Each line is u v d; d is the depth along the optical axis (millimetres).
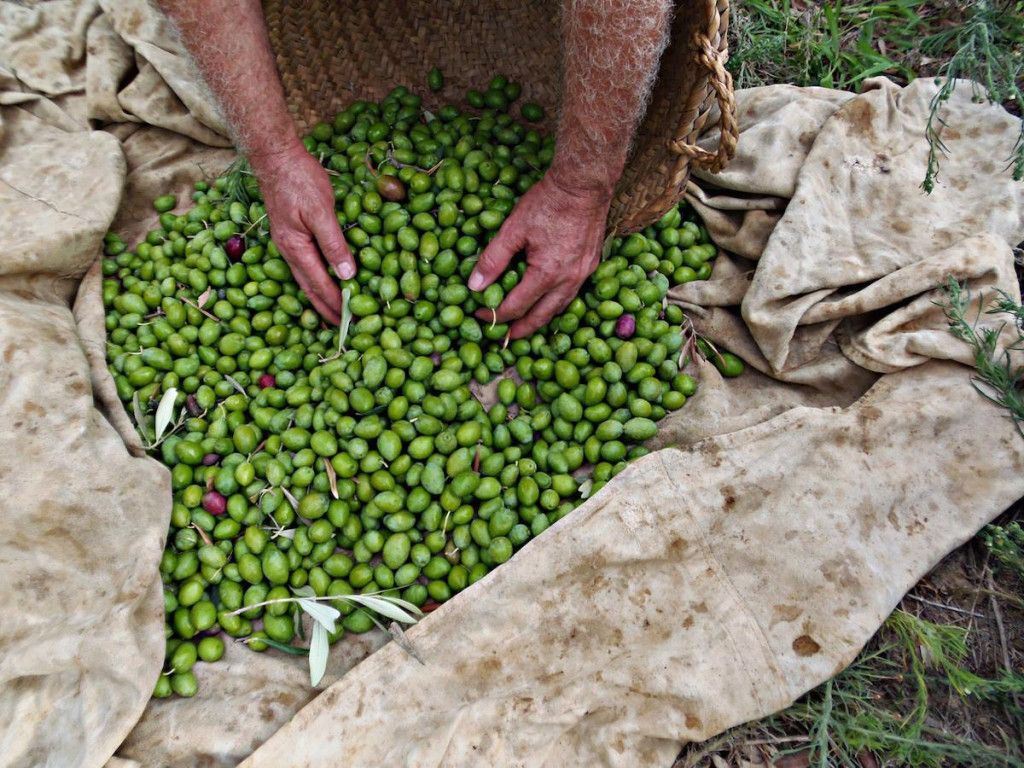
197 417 947
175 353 965
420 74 1123
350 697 785
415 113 1072
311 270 918
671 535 835
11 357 833
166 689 822
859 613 802
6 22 1062
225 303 974
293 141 874
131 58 1082
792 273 923
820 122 998
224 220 1007
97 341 941
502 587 819
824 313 910
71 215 964
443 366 927
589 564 829
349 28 1078
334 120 1084
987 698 816
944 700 823
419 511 883
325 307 956
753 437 865
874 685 833
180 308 971
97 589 784
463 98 1125
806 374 932
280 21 1018
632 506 843
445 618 811
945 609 854
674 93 845
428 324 956
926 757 792
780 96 1034
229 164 1092
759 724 817
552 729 781
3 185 975
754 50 1125
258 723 801
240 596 866
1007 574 860
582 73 735
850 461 849
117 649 775
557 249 873
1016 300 875
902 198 939
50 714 751
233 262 1005
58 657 755
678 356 959
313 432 910
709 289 984
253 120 829
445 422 923
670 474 855
